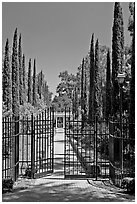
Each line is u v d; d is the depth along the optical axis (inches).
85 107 1132.5
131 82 415.2
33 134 446.6
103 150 572.1
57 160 622.8
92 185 389.4
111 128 429.1
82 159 539.2
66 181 417.7
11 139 408.8
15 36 1051.3
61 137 1217.4
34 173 440.5
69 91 2701.8
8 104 932.6
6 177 382.9
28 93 1624.0
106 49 1130.7
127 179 370.9
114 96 551.8
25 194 337.1
